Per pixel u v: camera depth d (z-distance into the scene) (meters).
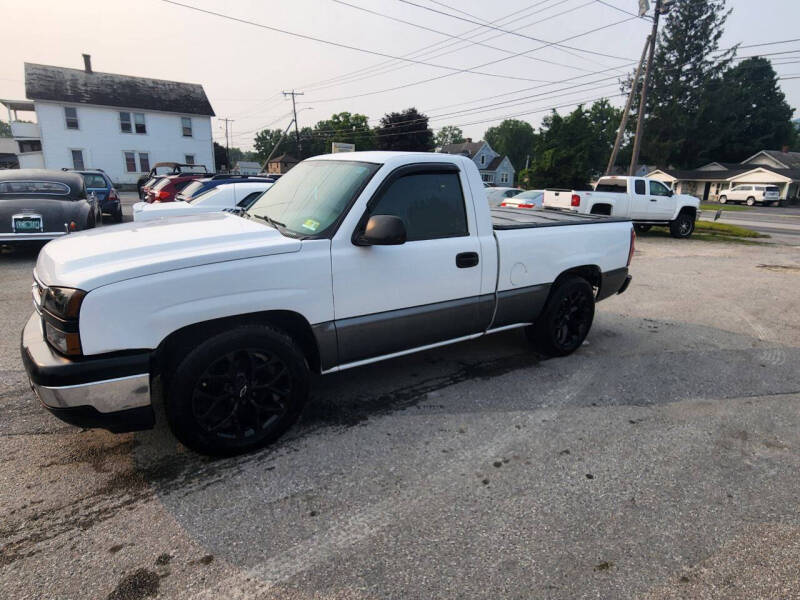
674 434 3.24
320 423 3.26
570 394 3.79
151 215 8.13
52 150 34.19
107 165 36.06
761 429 3.34
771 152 56.84
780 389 4.00
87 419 2.40
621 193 14.18
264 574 2.03
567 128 39.72
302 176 3.65
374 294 3.13
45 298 2.44
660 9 20.34
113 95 35.78
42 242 7.67
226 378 2.74
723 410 3.60
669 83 56.44
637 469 2.83
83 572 2.02
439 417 3.38
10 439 2.98
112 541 2.19
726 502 2.55
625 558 2.15
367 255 3.05
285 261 2.77
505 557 2.14
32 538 2.19
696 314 6.27
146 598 1.90
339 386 3.84
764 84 65.50
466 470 2.78
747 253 12.11
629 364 4.46
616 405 3.63
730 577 2.06
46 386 2.29
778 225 23.28
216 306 2.58
